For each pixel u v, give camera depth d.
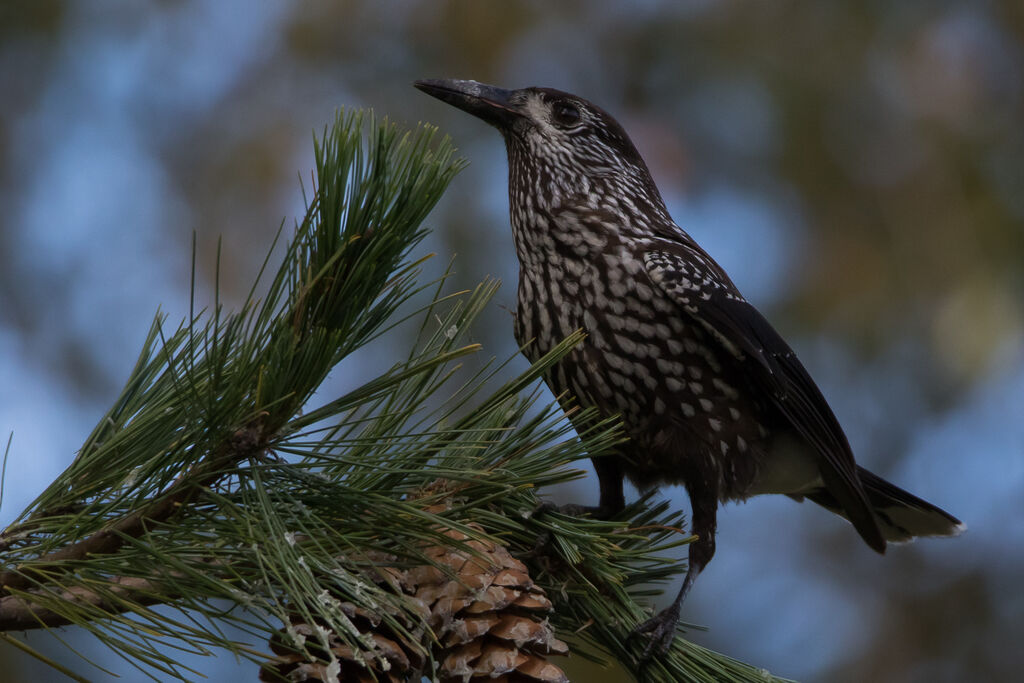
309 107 11.94
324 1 11.95
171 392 4.14
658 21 12.20
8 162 11.92
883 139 12.09
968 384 11.52
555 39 12.16
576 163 7.52
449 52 11.98
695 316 6.39
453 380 9.93
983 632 12.16
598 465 6.72
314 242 3.82
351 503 3.89
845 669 11.80
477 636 4.21
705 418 6.55
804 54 12.07
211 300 11.18
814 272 11.69
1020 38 12.09
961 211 11.75
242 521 3.71
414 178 3.83
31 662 9.29
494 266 10.44
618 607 4.97
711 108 12.22
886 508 8.05
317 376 3.75
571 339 4.31
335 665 3.42
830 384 11.99
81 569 3.65
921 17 12.19
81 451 4.17
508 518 4.57
